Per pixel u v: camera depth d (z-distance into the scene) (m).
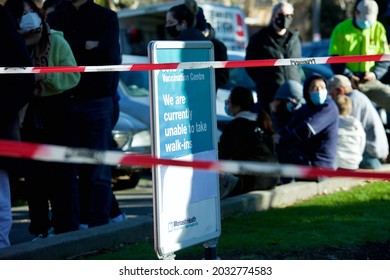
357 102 21.78
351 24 22.75
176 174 11.65
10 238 16.81
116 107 17.72
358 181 20.81
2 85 12.70
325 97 19.16
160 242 11.49
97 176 15.90
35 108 15.07
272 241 14.50
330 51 23.02
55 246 13.64
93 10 15.79
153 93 11.31
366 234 15.02
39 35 14.55
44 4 17.44
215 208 12.38
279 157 19.42
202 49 12.07
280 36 22.11
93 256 13.90
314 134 19.06
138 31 36.78
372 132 21.69
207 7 34.78
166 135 11.49
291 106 21.06
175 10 19.39
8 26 12.79
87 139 15.56
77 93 15.41
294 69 22.34
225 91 26.28
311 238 14.68
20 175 14.50
